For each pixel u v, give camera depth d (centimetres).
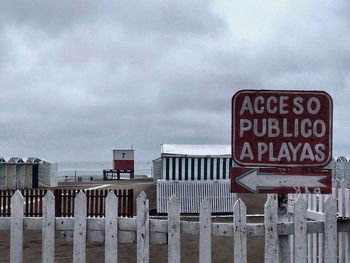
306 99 565
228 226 561
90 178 6353
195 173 2297
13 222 584
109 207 571
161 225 564
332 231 574
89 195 1794
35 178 3862
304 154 564
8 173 3550
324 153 564
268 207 555
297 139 566
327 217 575
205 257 556
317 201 886
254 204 2309
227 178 2311
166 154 2281
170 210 561
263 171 566
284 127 566
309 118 566
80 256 572
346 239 684
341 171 3006
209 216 557
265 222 557
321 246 771
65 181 5606
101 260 1117
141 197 566
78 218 574
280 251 565
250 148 567
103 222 576
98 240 578
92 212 1786
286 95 566
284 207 570
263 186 564
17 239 582
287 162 565
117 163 6425
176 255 558
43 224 578
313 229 577
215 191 2245
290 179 564
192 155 2302
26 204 1756
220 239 1328
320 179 563
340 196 754
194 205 2206
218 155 2309
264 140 567
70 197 1775
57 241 1260
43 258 576
